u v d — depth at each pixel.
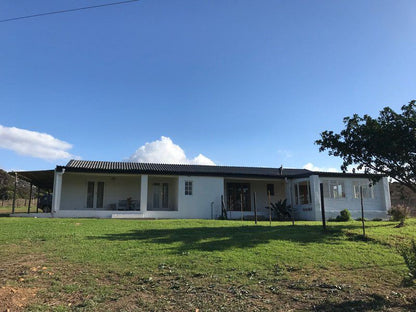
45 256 9.15
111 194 24.72
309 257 9.43
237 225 15.84
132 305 6.20
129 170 22.28
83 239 11.34
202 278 7.65
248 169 28.98
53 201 20.81
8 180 49.25
